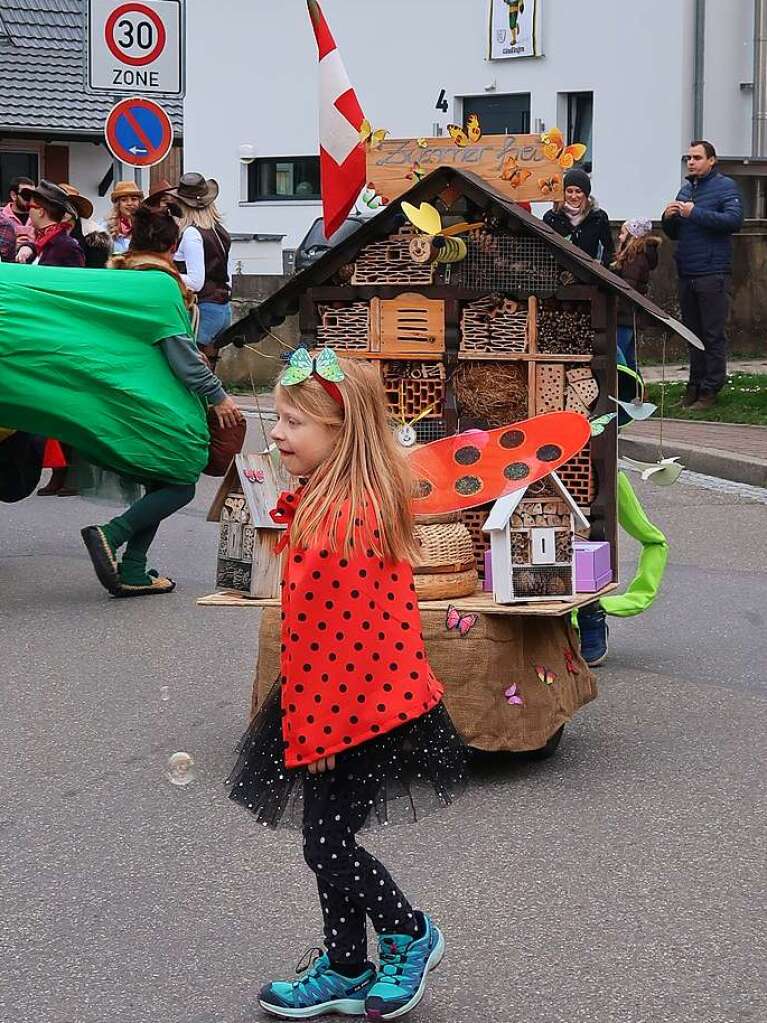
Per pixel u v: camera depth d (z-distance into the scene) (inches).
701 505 420.8
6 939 166.9
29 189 396.5
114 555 327.0
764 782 214.2
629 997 151.6
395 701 141.1
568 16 880.9
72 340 311.1
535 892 177.0
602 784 213.3
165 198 352.8
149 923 170.9
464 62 930.7
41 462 358.6
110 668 277.0
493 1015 148.2
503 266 231.1
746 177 816.3
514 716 213.3
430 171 234.1
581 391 230.8
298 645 141.6
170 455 321.1
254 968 159.8
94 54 465.7
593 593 219.8
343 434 143.5
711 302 540.7
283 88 1021.2
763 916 170.2
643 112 859.4
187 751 231.1
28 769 223.5
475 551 234.5
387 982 145.3
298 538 142.6
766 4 853.2
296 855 190.4
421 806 146.1
